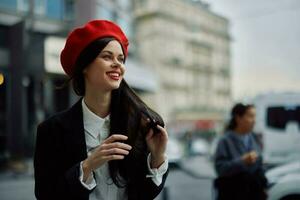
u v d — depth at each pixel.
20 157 13.51
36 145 1.48
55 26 15.71
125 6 22.88
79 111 1.50
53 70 13.59
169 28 50.12
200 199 7.47
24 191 9.09
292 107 9.76
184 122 48.81
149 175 1.47
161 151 1.48
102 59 1.44
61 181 1.34
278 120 9.77
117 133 1.49
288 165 5.03
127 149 1.32
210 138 43.84
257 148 3.55
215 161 3.52
